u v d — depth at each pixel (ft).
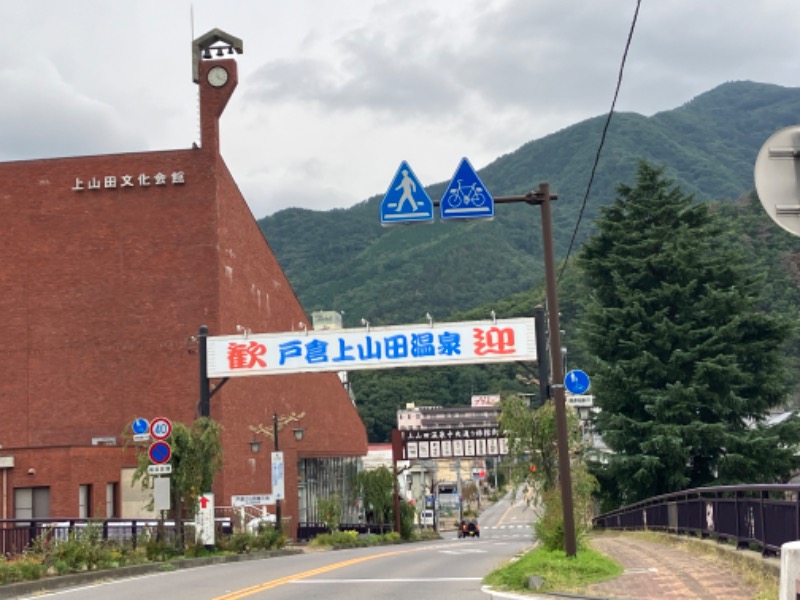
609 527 137.18
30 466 113.91
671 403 131.44
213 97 144.46
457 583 51.72
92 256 143.43
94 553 62.49
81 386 141.18
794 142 21.84
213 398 136.98
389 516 207.82
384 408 419.74
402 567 66.13
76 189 144.46
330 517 167.63
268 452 157.17
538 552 59.77
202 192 142.82
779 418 168.45
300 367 92.73
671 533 80.59
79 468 115.14
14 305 143.54
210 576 60.85
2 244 144.66
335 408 207.41
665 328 135.33
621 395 136.98
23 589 51.93
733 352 135.13
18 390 141.90
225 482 135.64
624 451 135.13
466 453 204.64
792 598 22.12
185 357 140.05
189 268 141.59
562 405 54.90
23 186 145.48
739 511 52.34
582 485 65.00
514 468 67.87
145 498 126.82
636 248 144.46
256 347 93.04
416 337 92.53
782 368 138.31
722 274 141.90
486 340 91.91
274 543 105.81
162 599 46.88
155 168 143.84
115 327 141.90
